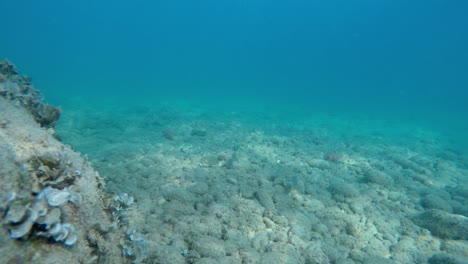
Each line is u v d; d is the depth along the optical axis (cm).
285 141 1271
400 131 1909
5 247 186
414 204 775
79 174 293
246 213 611
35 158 246
